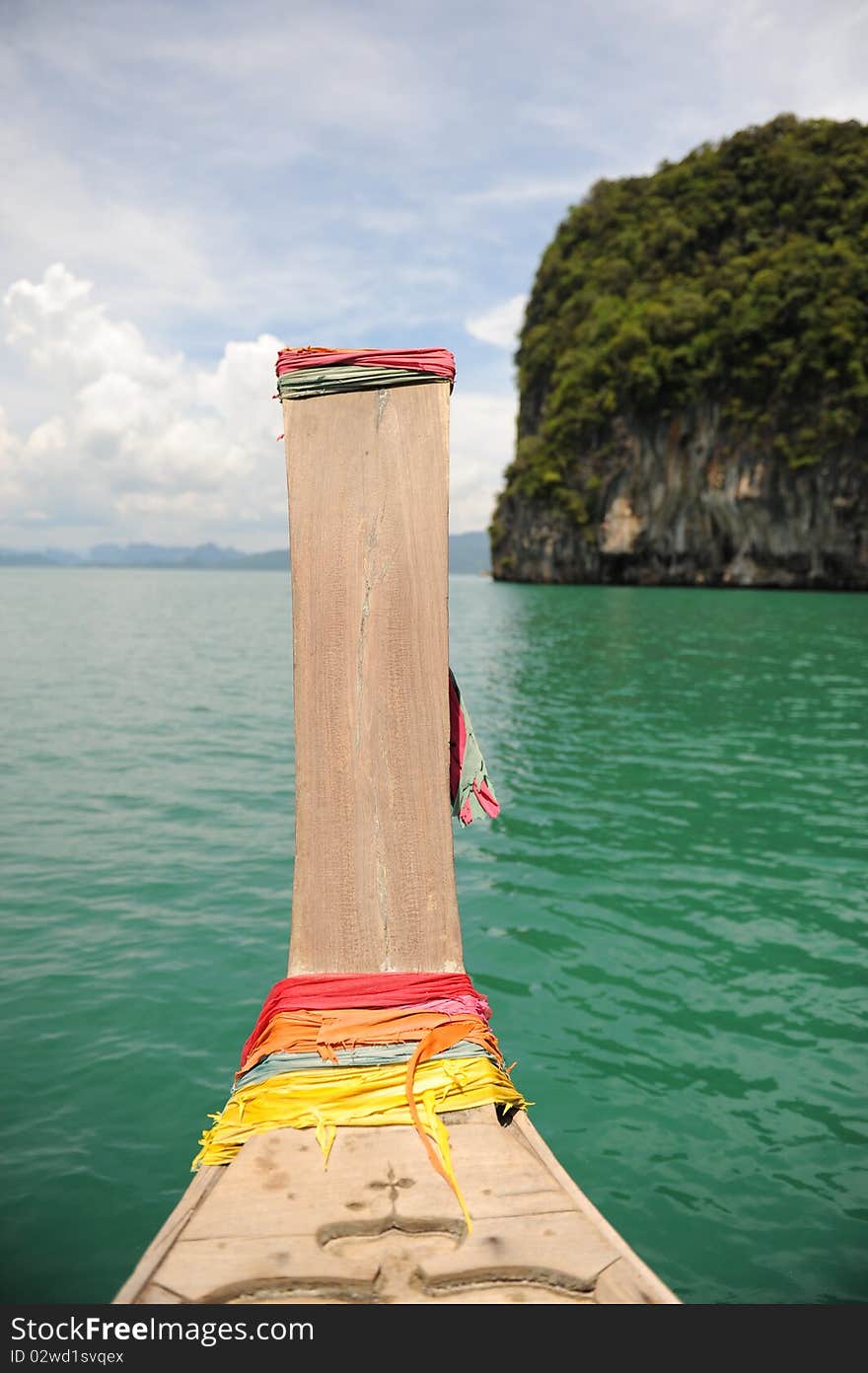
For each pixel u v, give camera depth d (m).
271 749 12.95
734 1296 3.28
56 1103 4.44
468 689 18.12
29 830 8.88
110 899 7.06
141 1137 4.19
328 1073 2.37
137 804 9.87
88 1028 5.13
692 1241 3.57
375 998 2.57
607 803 9.62
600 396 73.56
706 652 25.44
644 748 12.44
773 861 7.82
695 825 8.87
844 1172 3.99
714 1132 4.25
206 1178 2.18
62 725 14.79
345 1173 2.12
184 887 7.33
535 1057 4.86
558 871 7.59
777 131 73.44
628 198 83.69
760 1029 5.15
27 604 56.25
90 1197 3.79
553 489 78.19
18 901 6.99
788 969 5.86
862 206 66.75
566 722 14.41
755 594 61.44
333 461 2.73
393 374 2.71
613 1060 4.84
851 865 7.73
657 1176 3.95
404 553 2.73
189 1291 1.82
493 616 40.34
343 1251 1.92
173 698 17.92
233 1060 4.82
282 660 25.41
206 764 11.90
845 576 65.31
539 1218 2.00
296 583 2.73
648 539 73.69
